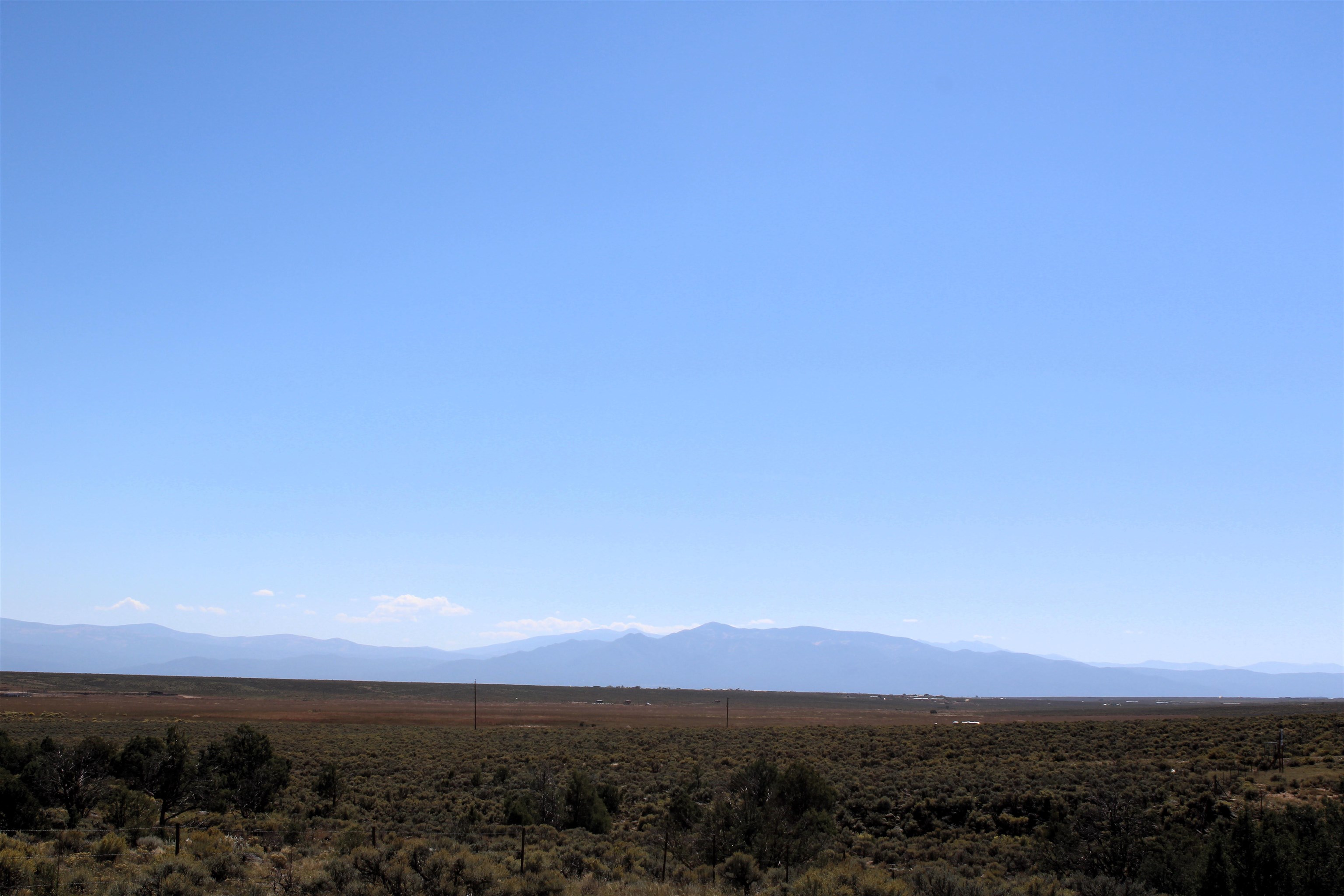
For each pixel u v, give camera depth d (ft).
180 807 121.90
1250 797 132.87
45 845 86.17
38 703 428.56
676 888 83.05
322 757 219.20
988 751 215.10
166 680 636.07
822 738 276.41
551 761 218.79
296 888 71.97
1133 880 88.69
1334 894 69.36
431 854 76.95
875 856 114.73
